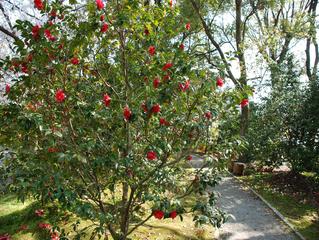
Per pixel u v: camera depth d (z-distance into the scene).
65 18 3.39
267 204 8.30
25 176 3.05
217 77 3.41
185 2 13.45
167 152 3.57
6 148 3.65
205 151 3.68
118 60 3.87
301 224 7.16
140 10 3.53
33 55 3.19
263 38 13.97
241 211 7.79
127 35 3.77
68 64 3.45
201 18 12.80
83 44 3.42
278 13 15.56
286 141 10.67
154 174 3.55
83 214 3.04
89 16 3.46
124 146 3.54
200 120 3.41
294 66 12.36
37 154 3.34
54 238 4.41
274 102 11.16
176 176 4.12
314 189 9.51
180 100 3.38
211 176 3.76
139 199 4.04
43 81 3.36
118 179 3.60
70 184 3.32
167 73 3.36
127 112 3.24
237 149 3.87
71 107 3.42
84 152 3.30
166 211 3.23
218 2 14.80
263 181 10.38
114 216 3.66
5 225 5.98
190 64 3.41
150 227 6.08
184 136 3.56
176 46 3.73
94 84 3.87
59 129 3.27
